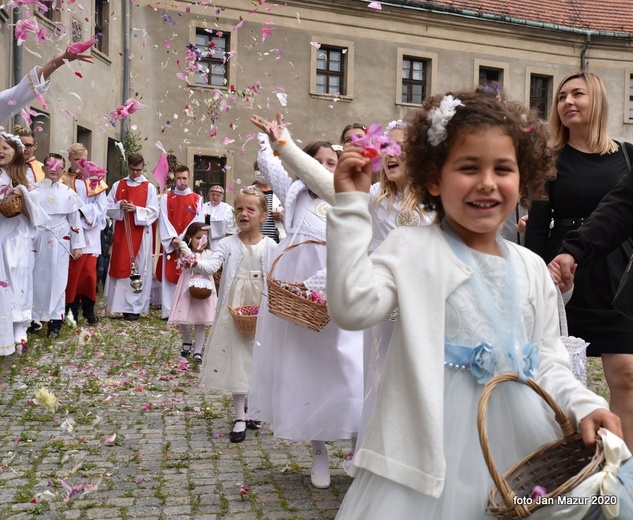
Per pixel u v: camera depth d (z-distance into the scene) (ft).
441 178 7.23
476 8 76.54
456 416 6.87
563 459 7.06
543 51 79.61
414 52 74.13
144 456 15.89
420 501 6.63
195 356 27.17
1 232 25.27
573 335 12.96
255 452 16.42
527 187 7.70
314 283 13.89
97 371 24.81
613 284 12.79
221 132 65.62
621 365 12.68
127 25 61.67
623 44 81.05
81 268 35.47
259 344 15.24
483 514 6.72
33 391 21.53
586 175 13.33
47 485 13.88
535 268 7.61
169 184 42.39
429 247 7.11
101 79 57.67
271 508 13.05
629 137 82.12
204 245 28.32
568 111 13.43
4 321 23.80
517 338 7.12
